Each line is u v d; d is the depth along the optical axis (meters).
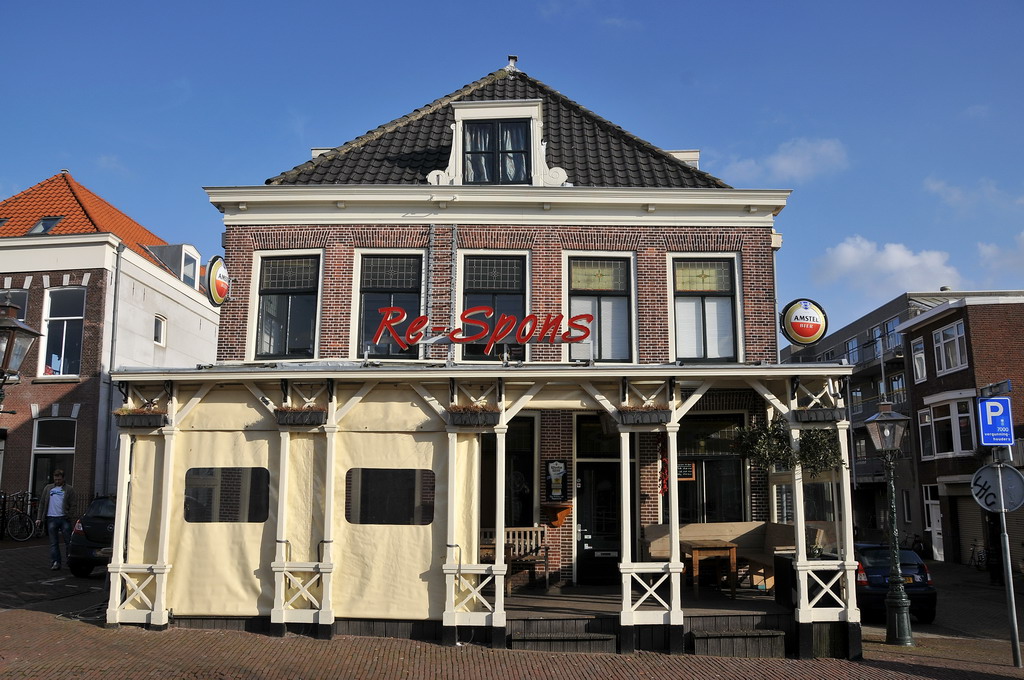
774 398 10.31
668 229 13.51
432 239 13.28
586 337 13.02
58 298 21.70
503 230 13.39
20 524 19.69
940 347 30.06
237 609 9.80
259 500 11.52
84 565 13.75
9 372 10.20
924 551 30.30
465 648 9.35
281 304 13.34
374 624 9.73
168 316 24.73
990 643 11.84
